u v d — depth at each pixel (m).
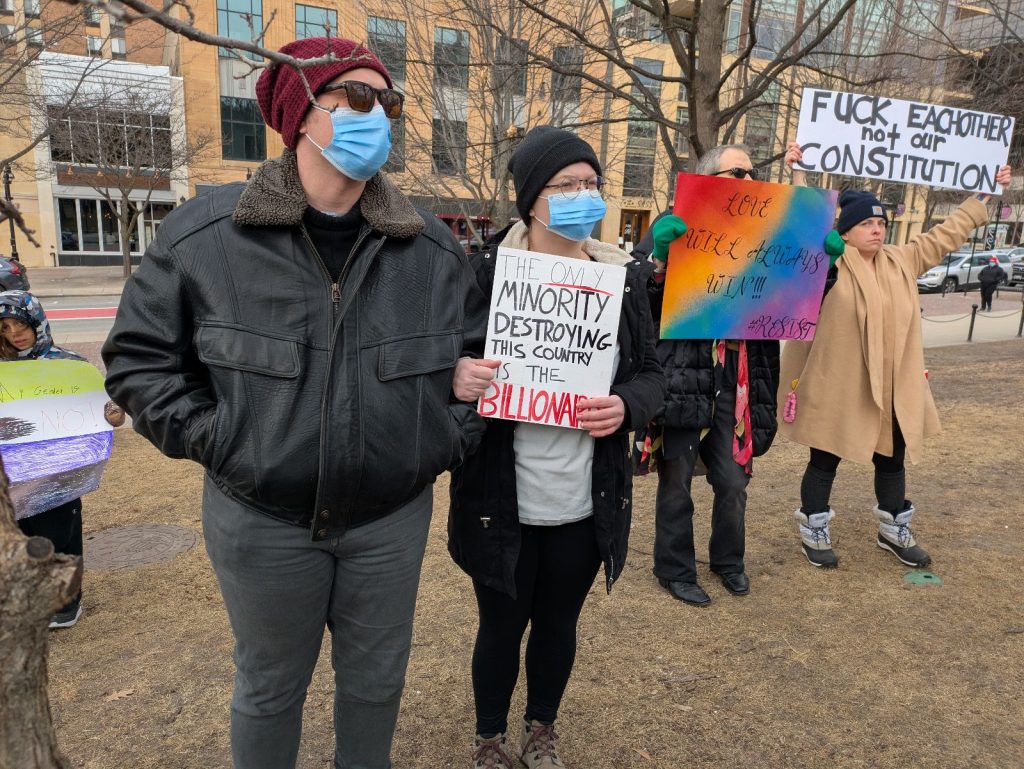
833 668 2.94
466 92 8.77
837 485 5.30
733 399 3.41
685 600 3.47
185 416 1.53
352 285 1.61
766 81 5.18
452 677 2.87
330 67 1.54
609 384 2.12
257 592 1.62
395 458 1.63
